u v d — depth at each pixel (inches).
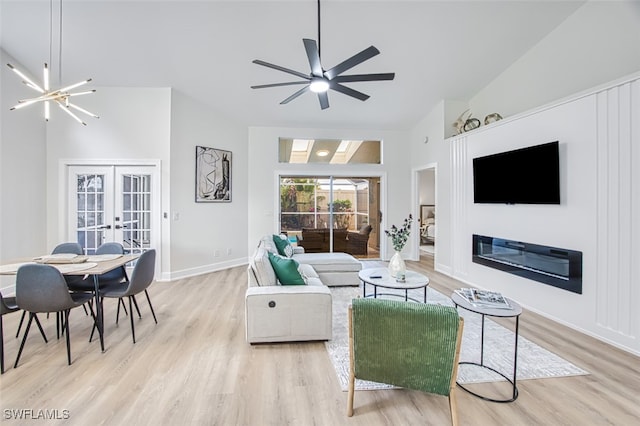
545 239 128.2
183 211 194.9
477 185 165.9
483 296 87.0
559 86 149.6
